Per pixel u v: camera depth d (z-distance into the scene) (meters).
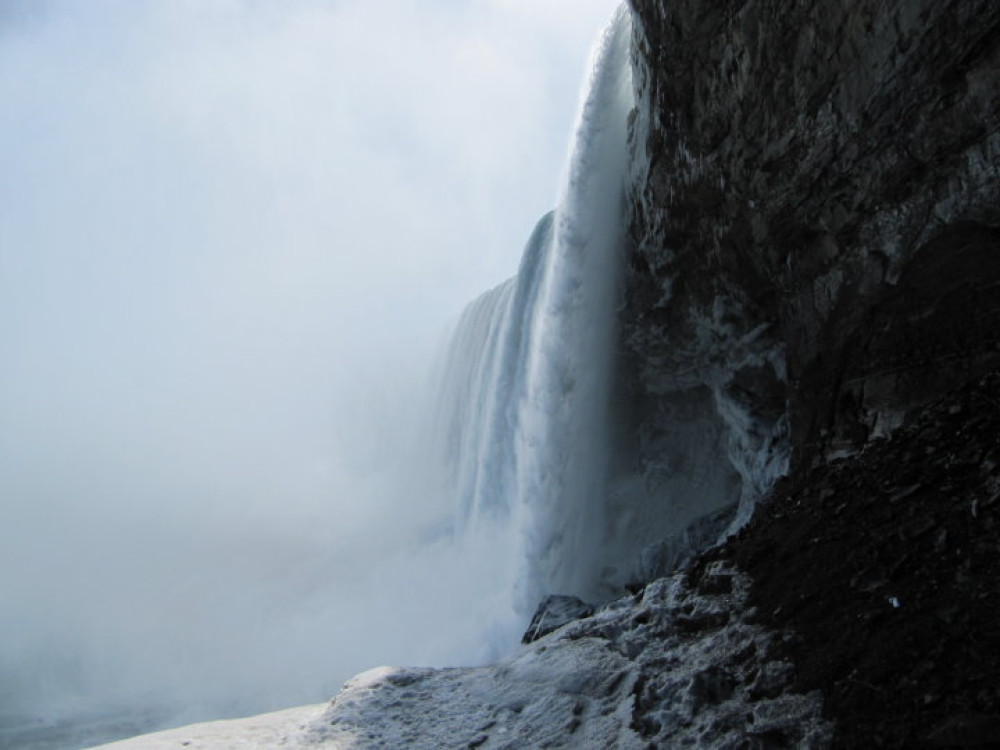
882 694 4.21
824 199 8.23
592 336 14.89
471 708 6.51
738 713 4.93
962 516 5.03
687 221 11.59
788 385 9.66
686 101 10.41
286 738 6.52
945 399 6.36
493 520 18.48
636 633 6.57
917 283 7.03
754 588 6.23
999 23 5.79
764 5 8.33
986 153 6.20
